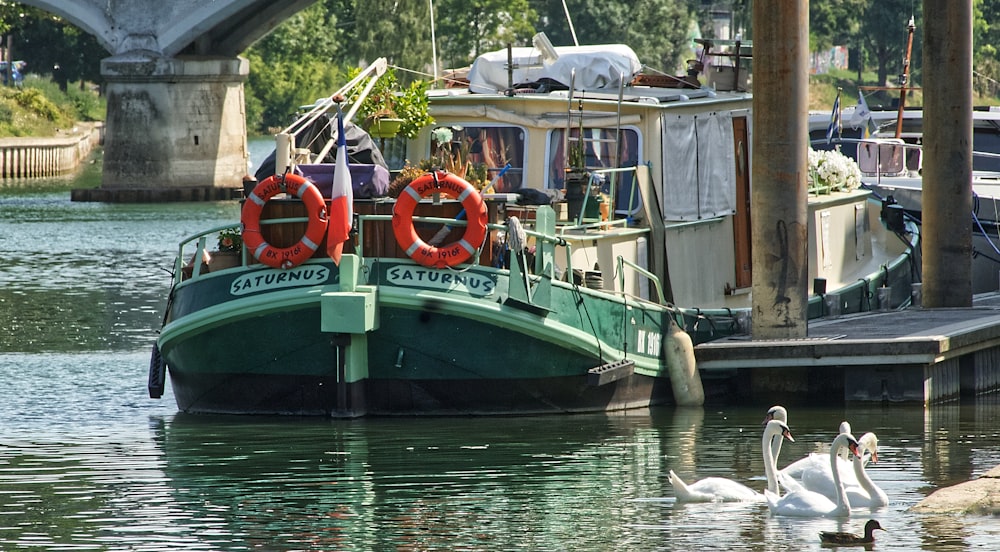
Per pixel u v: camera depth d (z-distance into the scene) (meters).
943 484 25.23
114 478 26.06
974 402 34.34
